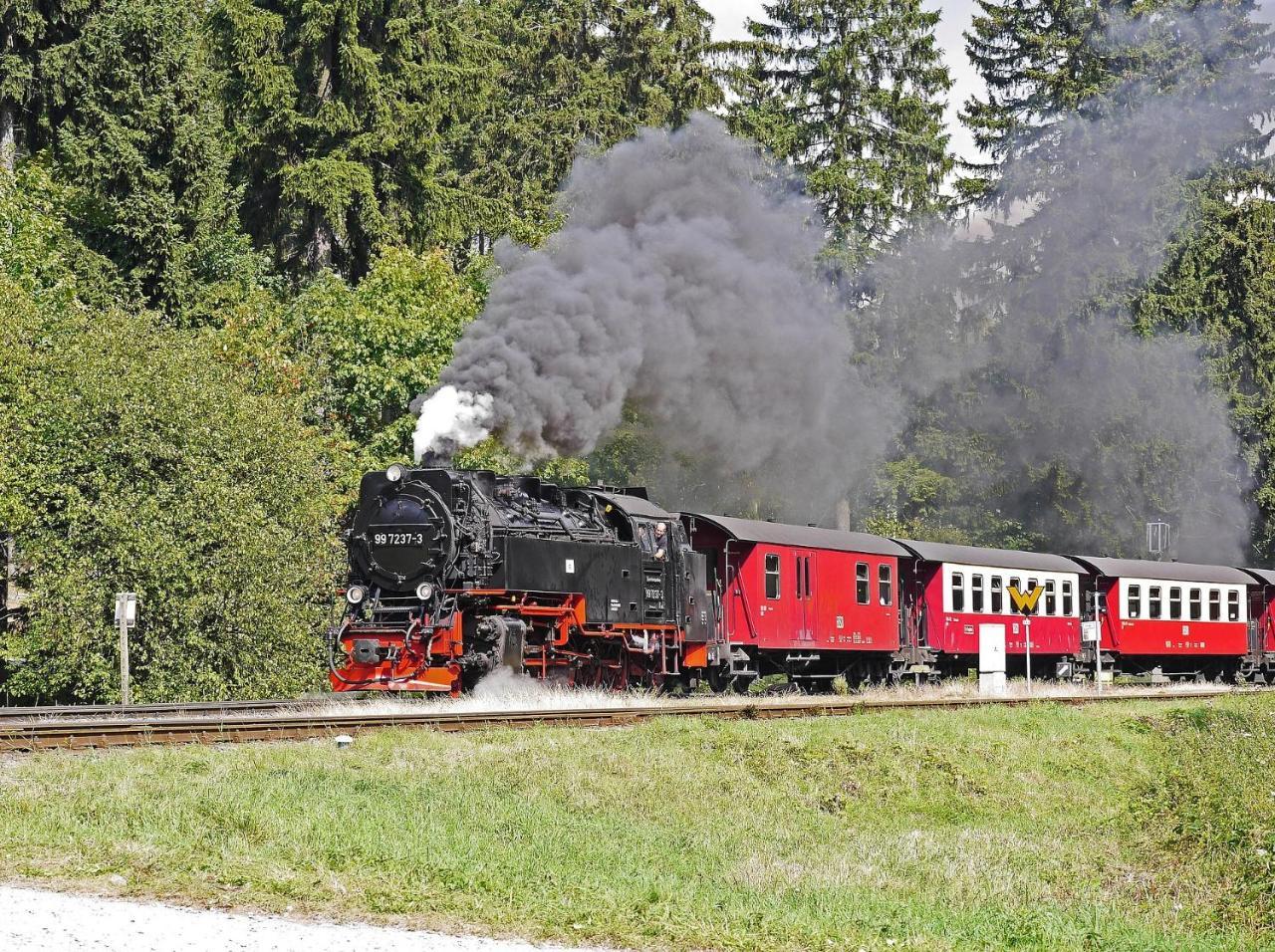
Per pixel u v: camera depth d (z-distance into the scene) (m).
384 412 45.38
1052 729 29.31
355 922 12.05
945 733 26.73
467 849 15.38
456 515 26.92
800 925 12.88
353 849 14.66
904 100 64.31
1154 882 16.69
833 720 26.56
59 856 13.81
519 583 26.88
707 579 34.00
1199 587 48.56
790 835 18.89
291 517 35.31
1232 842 18.06
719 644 33.44
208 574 33.00
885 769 23.69
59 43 50.34
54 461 33.38
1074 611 45.66
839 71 63.69
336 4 51.03
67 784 16.81
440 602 26.42
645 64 61.44
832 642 37.00
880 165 63.50
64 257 45.19
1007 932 13.16
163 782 17.11
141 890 12.69
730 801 20.56
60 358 34.34
